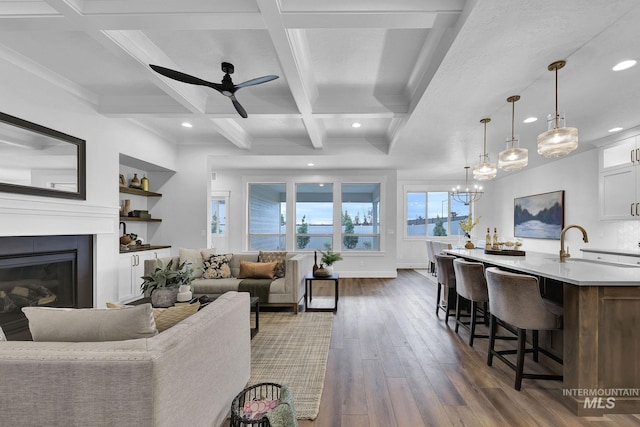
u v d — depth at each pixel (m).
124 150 4.15
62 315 1.29
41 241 3.07
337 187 7.16
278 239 7.32
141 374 1.08
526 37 1.95
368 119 4.36
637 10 1.68
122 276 4.20
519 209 7.00
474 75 2.45
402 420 1.86
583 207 5.13
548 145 2.51
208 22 1.99
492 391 2.18
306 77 2.86
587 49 2.08
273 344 3.04
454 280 3.59
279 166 6.73
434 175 7.87
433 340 3.14
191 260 4.42
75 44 2.56
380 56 2.66
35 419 1.11
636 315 1.94
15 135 2.77
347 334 3.32
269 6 1.80
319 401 2.05
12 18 1.95
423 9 1.83
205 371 1.49
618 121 3.62
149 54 2.55
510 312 2.21
